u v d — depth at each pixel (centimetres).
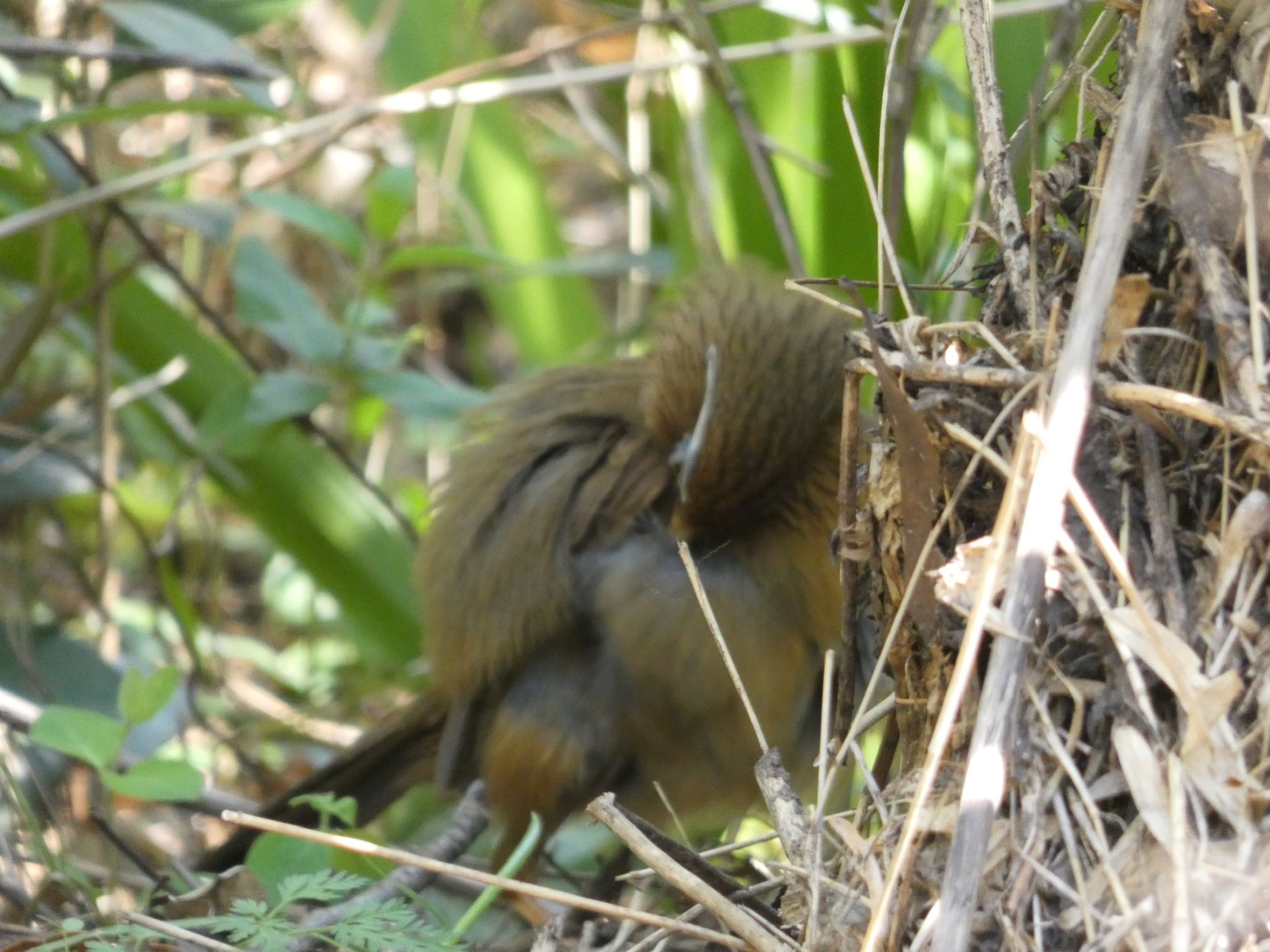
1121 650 361
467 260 782
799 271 662
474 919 485
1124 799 371
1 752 607
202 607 921
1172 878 348
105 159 922
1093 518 360
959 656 384
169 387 856
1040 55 645
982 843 327
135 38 772
